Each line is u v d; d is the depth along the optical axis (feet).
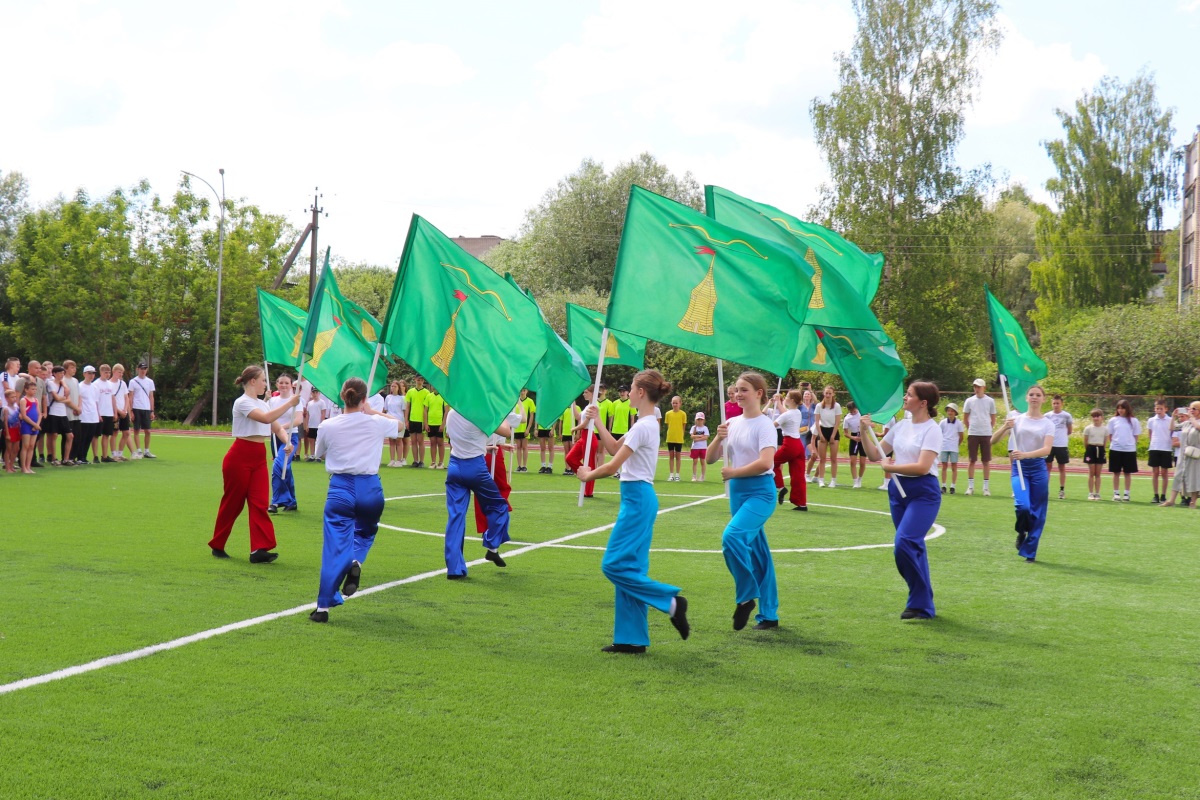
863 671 20.36
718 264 25.72
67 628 21.94
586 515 47.09
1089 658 21.80
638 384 21.85
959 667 20.86
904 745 15.85
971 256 142.51
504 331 29.35
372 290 168.76
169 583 27.63
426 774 14.15
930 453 25.53
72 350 146.82
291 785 13.64
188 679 18.38
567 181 166.71
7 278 165.68
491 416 28.86
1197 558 37.40
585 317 61.82
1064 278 181.37
